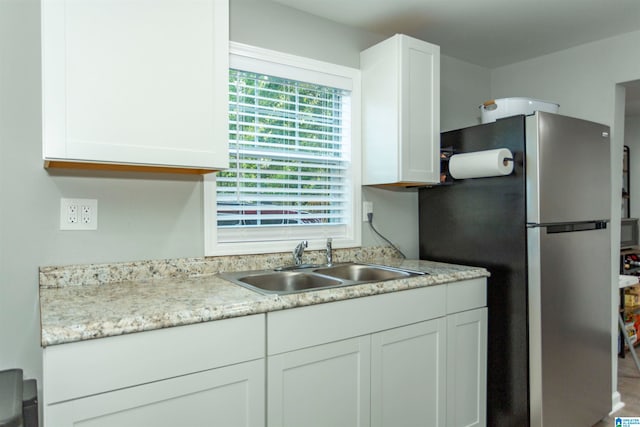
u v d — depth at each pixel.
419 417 1.79
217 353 1.25
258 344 1.33
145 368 1.14
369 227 2.44
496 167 1.99
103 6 1.32
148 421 1.14
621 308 3.44
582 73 2.64
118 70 1.35
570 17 2.25
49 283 1.52
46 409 1.02
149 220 1.73
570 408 2.09
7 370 1.40
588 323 2.21
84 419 1.06
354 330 1.57
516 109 2.30
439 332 1.87
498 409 2.09
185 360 1.20
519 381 2.00
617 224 2.57
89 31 1.30
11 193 1.47
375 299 1.63
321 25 2.24
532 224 1.96
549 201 1.98
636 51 2.41
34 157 1.50
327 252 2.16
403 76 2.11
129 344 1.12
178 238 1.80
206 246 1.86
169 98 1.44
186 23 1.47
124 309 1.21
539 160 1.94
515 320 2.02
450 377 1.91
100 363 1.08
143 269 1.70
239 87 2.00
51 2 1.24
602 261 2.32
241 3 1.96
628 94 3.01
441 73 2.80
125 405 1.11
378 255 2.45
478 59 2.91
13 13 1.47
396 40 2.12
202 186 1.85
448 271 1.97
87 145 1.30
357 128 2.35
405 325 1.74
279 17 2.08
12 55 1.47
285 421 1.39
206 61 1.52
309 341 1.45
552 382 1.98
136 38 1.38
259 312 1.33
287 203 2.18
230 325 1.28
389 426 1.68
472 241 2.24
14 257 1.47
